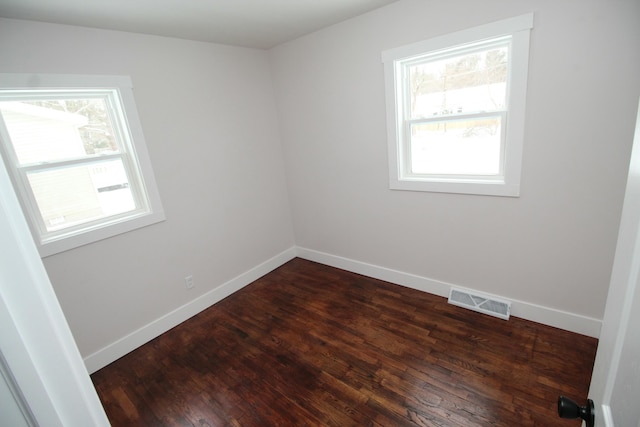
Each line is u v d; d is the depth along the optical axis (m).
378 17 2.46
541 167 2.06
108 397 2.05
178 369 2.24
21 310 0.38
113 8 1.88
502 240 2.37
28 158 2.04
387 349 2.23
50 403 0.42
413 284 2.99
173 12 2.06
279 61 3.25
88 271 2.25
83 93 2.21
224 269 3.17
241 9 2.16
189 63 2.69
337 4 2.27
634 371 0.46
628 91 1.70
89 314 2.28
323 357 2.22
